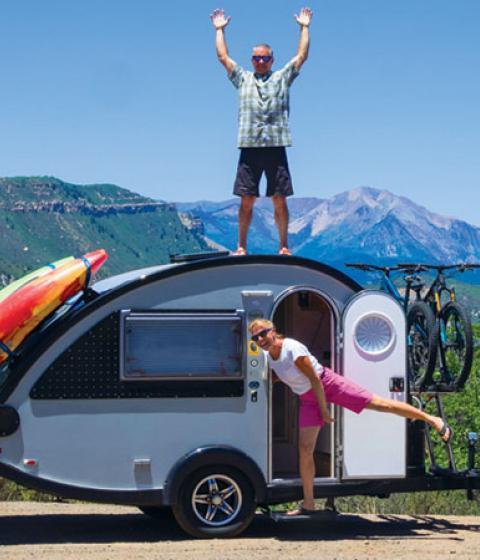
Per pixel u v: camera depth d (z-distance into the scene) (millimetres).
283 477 8461
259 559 7105
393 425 8438
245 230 9195
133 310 7949
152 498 7914
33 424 7730
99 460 7840
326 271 8414
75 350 7844
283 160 9195
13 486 11188
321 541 8047
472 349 8477
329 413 8398
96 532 8586
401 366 8445
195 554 7297
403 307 8961
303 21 9383
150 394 7957
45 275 7902
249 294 8234
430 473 8781
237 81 9281
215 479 8062
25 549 7516
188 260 8547
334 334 8453
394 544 7941
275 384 9438
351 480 8391
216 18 9461
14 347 7789
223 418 8086
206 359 8070
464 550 7676
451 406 12859
